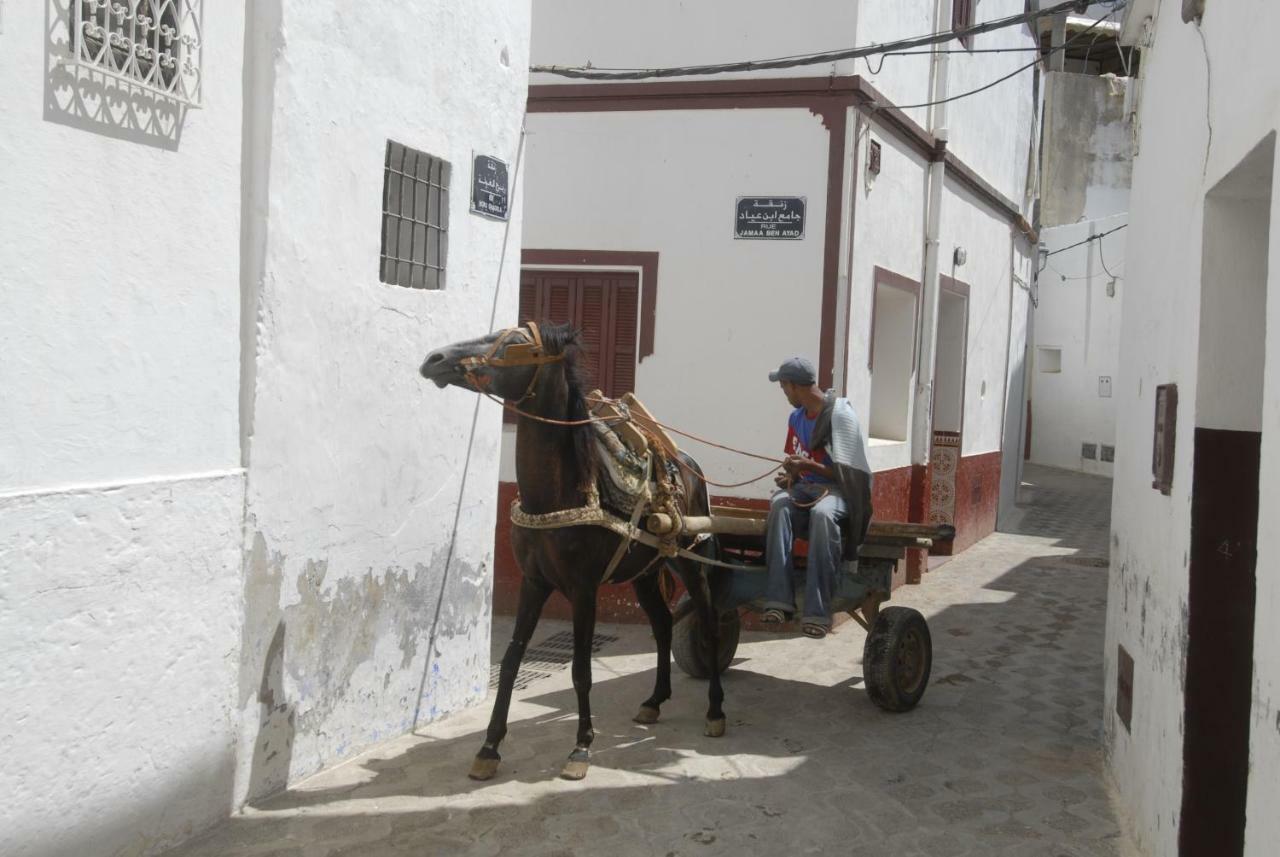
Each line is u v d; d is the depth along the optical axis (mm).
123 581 3977
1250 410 4059
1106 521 16422
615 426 5785
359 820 4715
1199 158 4289
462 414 6195
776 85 8508
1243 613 4023
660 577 6270
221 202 4395
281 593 4836
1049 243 25344
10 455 3557
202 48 4227
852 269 8602
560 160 9070
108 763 3971
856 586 6648
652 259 8875
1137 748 4949
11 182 3506
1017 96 14234
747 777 5480
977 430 13445
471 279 6199
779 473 7043
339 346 5113
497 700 5363
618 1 8883
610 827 4809
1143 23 6281
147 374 4074
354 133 5113
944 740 6168
